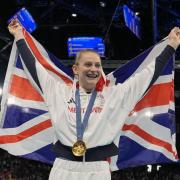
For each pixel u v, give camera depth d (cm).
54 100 534
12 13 2361
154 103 729
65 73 765
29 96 740
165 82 725
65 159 509
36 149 736
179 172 3778
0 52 2448
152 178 3719
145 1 2288
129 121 732
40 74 554
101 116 512
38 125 739
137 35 2319
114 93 527
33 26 2120
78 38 2423
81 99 530
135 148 735
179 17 2498
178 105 3328
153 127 730
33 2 2400
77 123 512
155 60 564
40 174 3612
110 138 509
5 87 718
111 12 2466
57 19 2631
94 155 505
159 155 725
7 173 3534
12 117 732
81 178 500
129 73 747
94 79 523
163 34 2558
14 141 729
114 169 733
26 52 577
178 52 2558
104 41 2514
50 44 2859
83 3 2486
